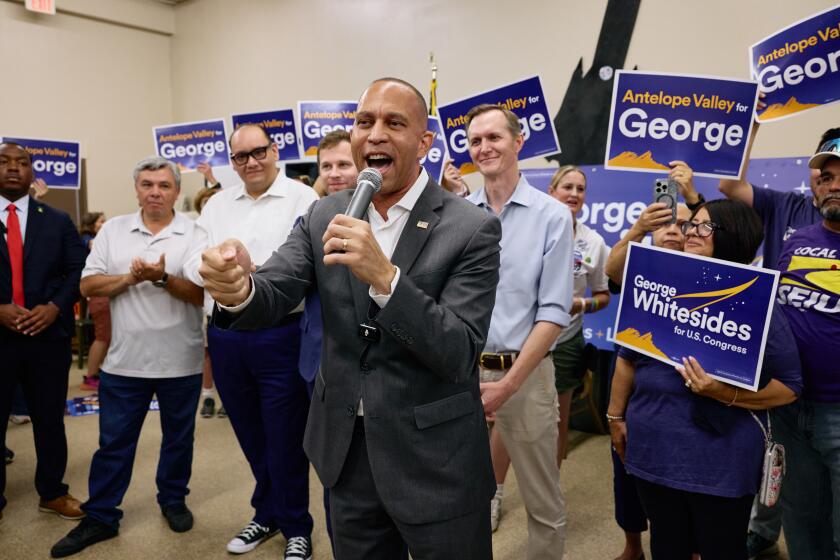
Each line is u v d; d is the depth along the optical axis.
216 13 7.23
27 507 2.85
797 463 1.83
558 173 3.07
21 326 2.56
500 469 2.65
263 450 2.48
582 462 3.40
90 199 7.17
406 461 1.22
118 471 2.54
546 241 1.93
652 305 1.57
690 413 1.48
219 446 3.64
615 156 2.22
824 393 1.73
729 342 1.42
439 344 1.07
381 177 1.16
